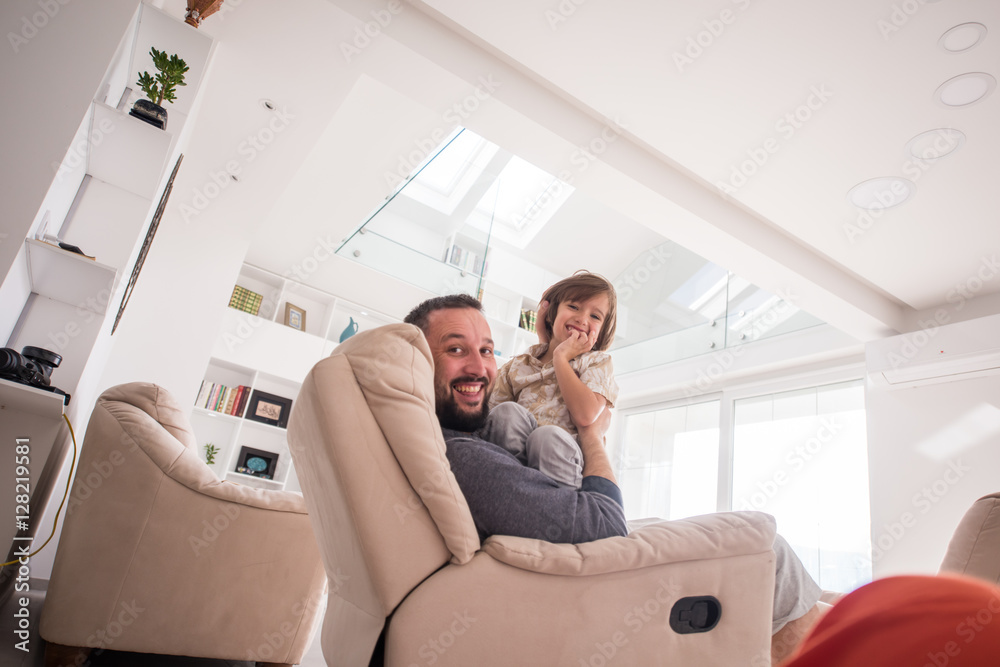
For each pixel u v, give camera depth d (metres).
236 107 3.31
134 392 1.78
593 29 2.83
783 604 1.36
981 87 2.74
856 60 2.75
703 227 3.77
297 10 2.75
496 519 1.16
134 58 2.36
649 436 6.30
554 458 1.34
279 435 5.41
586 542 1.17
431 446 1.11
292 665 1.78
